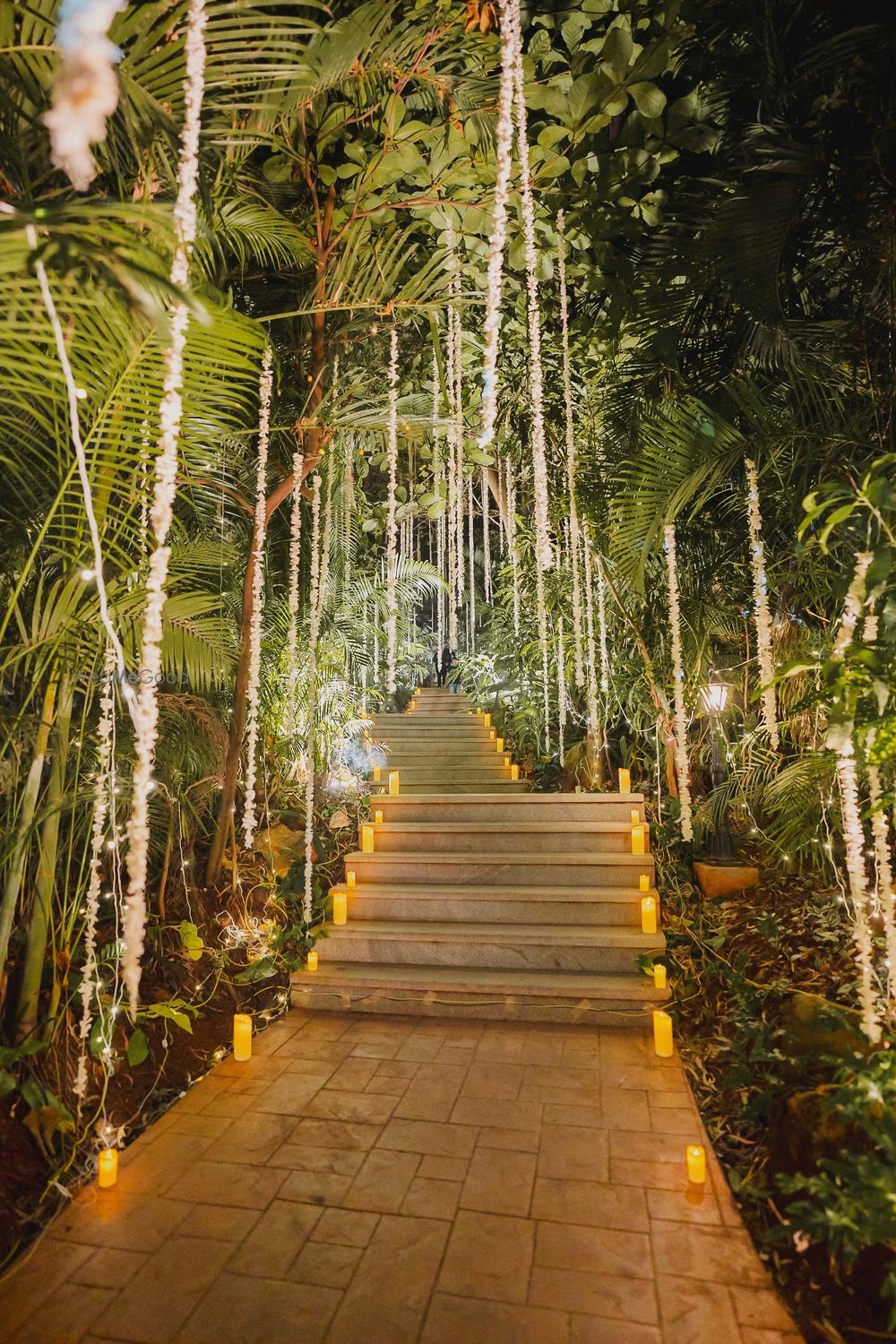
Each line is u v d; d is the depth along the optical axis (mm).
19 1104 2072
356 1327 1513
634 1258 1705
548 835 4270
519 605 5824
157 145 1675
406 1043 2922
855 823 1853
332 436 3467
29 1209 1849
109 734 2098
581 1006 3111
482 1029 3072
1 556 2199
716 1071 2582
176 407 1335
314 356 3393
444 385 3453
